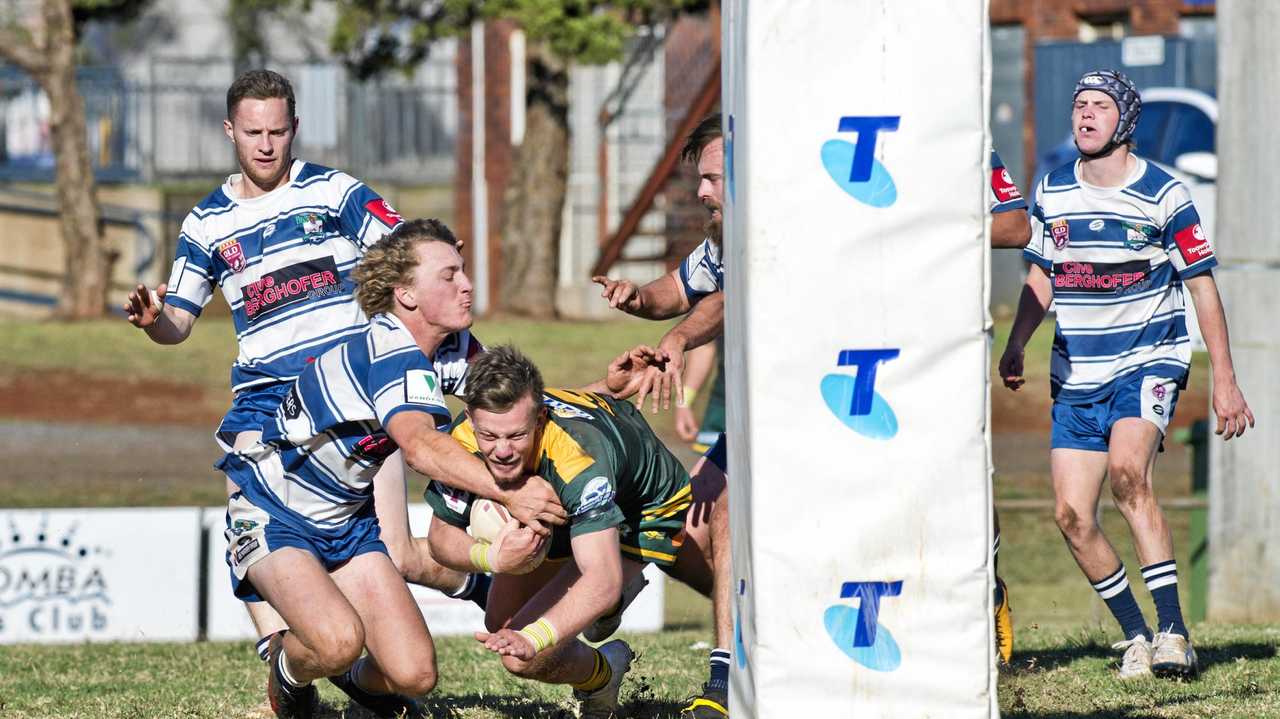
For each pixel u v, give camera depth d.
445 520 15.84
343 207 18.75
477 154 83.31
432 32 67.25
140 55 110.56
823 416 12.69
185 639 31.05
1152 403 20.36
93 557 31.16
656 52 80.75
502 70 83.00
